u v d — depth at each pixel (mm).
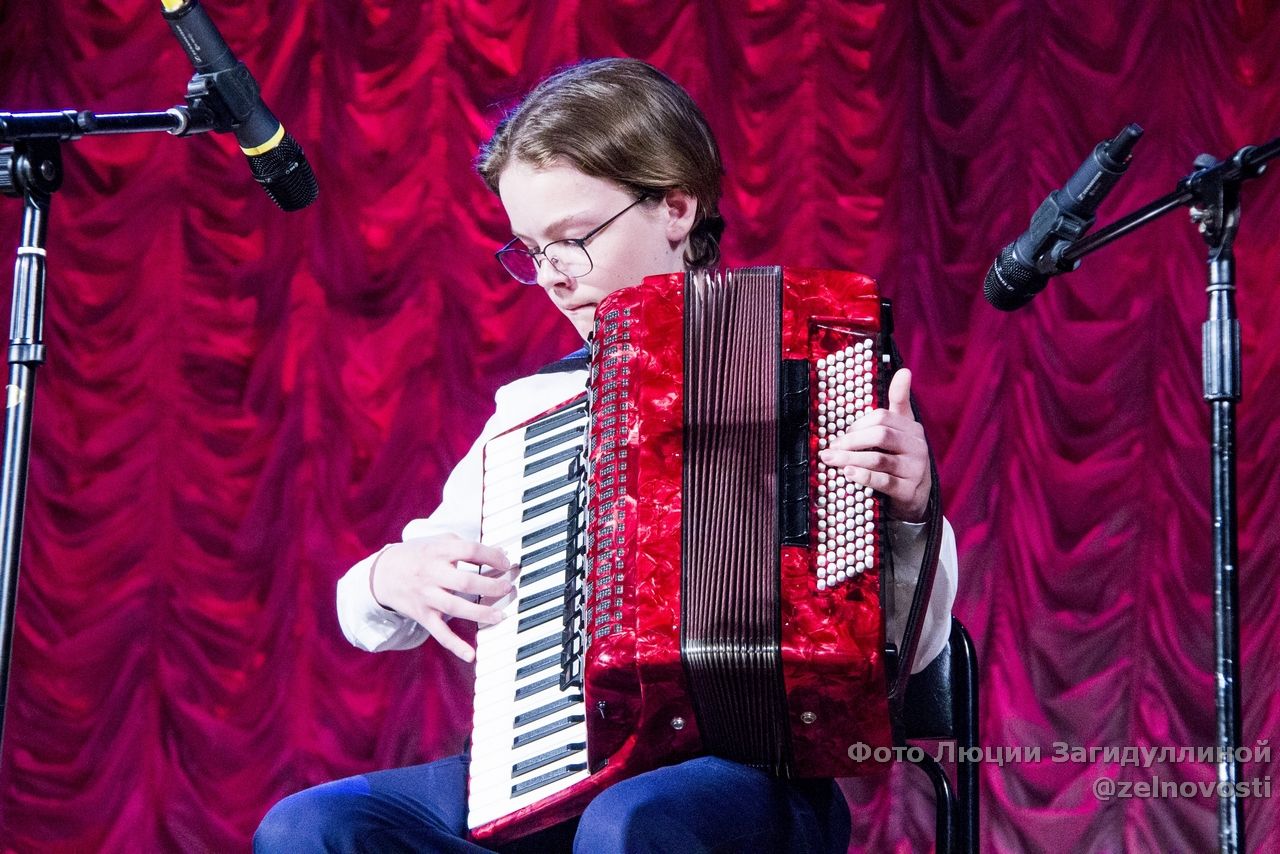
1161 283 6496
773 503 2828
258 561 6652
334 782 3270
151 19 6848
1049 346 6504
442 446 6699
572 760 2953
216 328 6766
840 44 6672
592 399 3061
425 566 3246
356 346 6746
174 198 6809
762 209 6656
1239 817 2322
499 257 3766
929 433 6516
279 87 6820
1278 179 6469
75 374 6723
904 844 6316
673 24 6715
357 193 6785
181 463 6699
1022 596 6402
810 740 2859
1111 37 6566
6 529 2666
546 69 6754
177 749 6547
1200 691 6273
